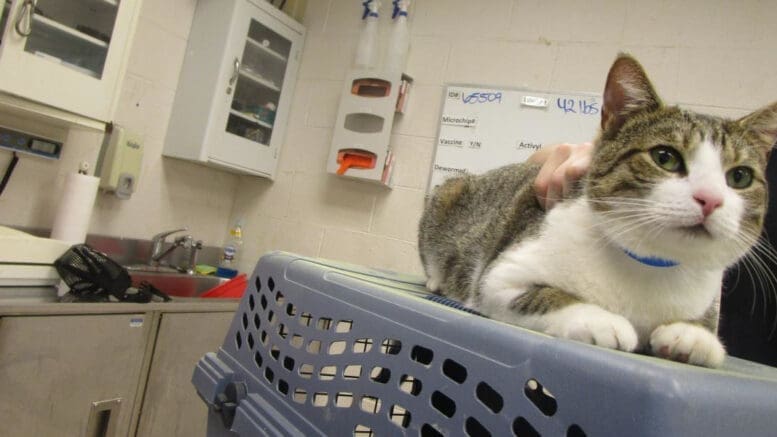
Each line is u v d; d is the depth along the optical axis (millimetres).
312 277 621
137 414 1424
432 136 2023
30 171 1622
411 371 448
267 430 567
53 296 1277
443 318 446
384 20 2178
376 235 2082
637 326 620
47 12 1449
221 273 2145
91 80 1477
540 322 587
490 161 1914
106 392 1334
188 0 2023
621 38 1812
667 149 643
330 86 2250
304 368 585
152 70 1937
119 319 1342
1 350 1116
